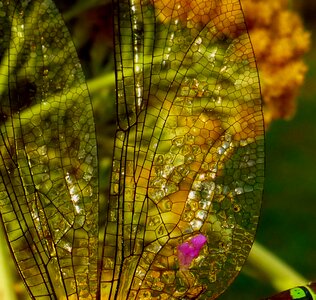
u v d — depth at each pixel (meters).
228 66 0.12
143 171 0.12
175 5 0.12
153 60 0.12
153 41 0.12
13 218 0.12
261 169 0.12
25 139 0.12
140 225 0.12
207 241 0.12
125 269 0.12
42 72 0.12
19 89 0.12
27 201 0.12
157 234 0.12
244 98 0.12
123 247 0.12
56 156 0.12
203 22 0.12
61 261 0.12
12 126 0.12
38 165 0.12
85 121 0.12
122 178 0.12
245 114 0.12
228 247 0.12
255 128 0.12
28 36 0.12
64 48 0.12
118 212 0.12
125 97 0.12
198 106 0.12
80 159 0.12
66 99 0.12
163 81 0.12
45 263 0.12
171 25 0.12
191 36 0.12
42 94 0.12
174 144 0.12
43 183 0.12
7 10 0.12
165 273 0.12
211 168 0.12
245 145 0.12
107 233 0.12
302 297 0.12
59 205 0.12
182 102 0.12
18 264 0.12
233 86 0.12
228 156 0.12
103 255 0.12
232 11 0.12
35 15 0.12
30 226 0.12
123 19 0.12
